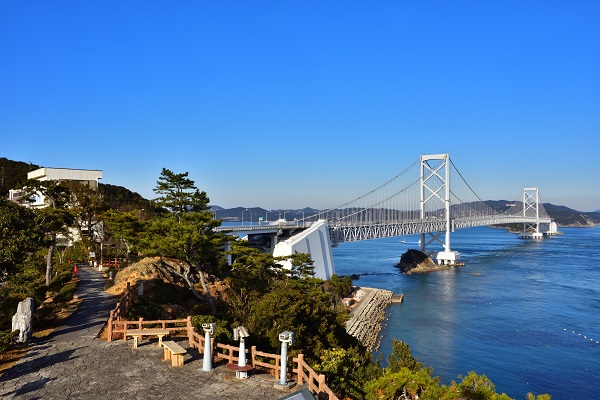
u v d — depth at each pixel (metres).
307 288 55.72
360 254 191.38
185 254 44.47
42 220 38.09
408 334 65.75
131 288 44.50
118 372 22.78
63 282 49.66
